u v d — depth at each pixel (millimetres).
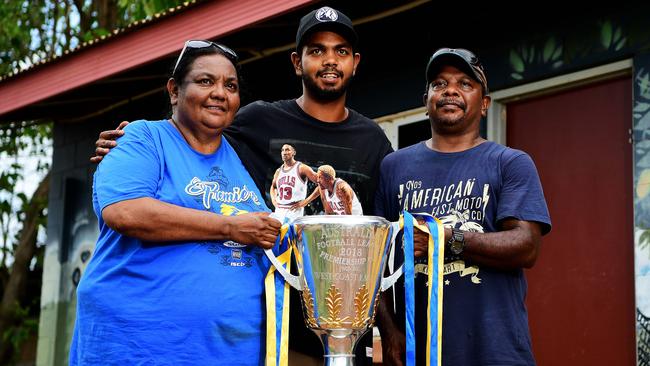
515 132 5363
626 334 4719
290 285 2932
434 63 3232
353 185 3291
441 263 2887
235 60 2996
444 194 3158
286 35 5578
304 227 2807
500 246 2957
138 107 7395
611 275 4824
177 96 2963
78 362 2758
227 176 2928
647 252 4508
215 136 2945
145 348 2672
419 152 3295
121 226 2672
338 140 3312
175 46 5660
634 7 4703
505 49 5301
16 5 10695
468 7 5398
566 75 5023
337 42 3281
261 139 3258
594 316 4883
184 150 2895
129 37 6000
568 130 5109
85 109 7707
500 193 3100
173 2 8234
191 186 2830
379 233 2820
